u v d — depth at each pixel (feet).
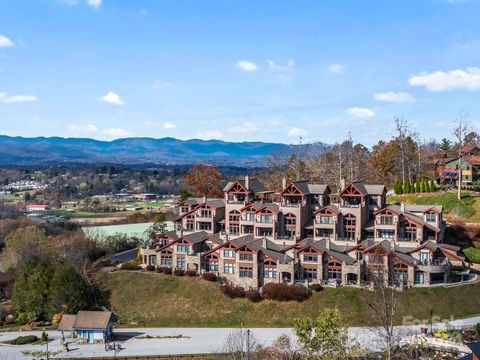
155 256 400.67
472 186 457.27
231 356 245.65
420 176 502.79
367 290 322.96
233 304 335.06
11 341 308.40
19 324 355.97
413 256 339.57
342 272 337.31
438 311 302.04
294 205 378.73
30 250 444.14
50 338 315.17
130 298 358.23
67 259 400.47
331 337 223.51
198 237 391.86
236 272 357.82
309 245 348.18
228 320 324.39
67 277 353.51
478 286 317.83
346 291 324.60
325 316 227.40
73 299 347.15
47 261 391.04
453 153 553.23
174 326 326.44
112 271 391.04
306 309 318.86
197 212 412.57
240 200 404.98
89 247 428.56
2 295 411.75
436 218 357.41
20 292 366.63
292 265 342.64
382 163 562.66
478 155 508.53
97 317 307.78
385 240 355.36
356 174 539.29
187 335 305.32
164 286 362.33
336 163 562.25
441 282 327.47
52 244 479.41
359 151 632.38
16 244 469.57
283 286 329.93
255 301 333.42
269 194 431.84
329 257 345.10
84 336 306.76
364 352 233.35
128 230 510.99
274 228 376.48
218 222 409.49
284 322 314.35
